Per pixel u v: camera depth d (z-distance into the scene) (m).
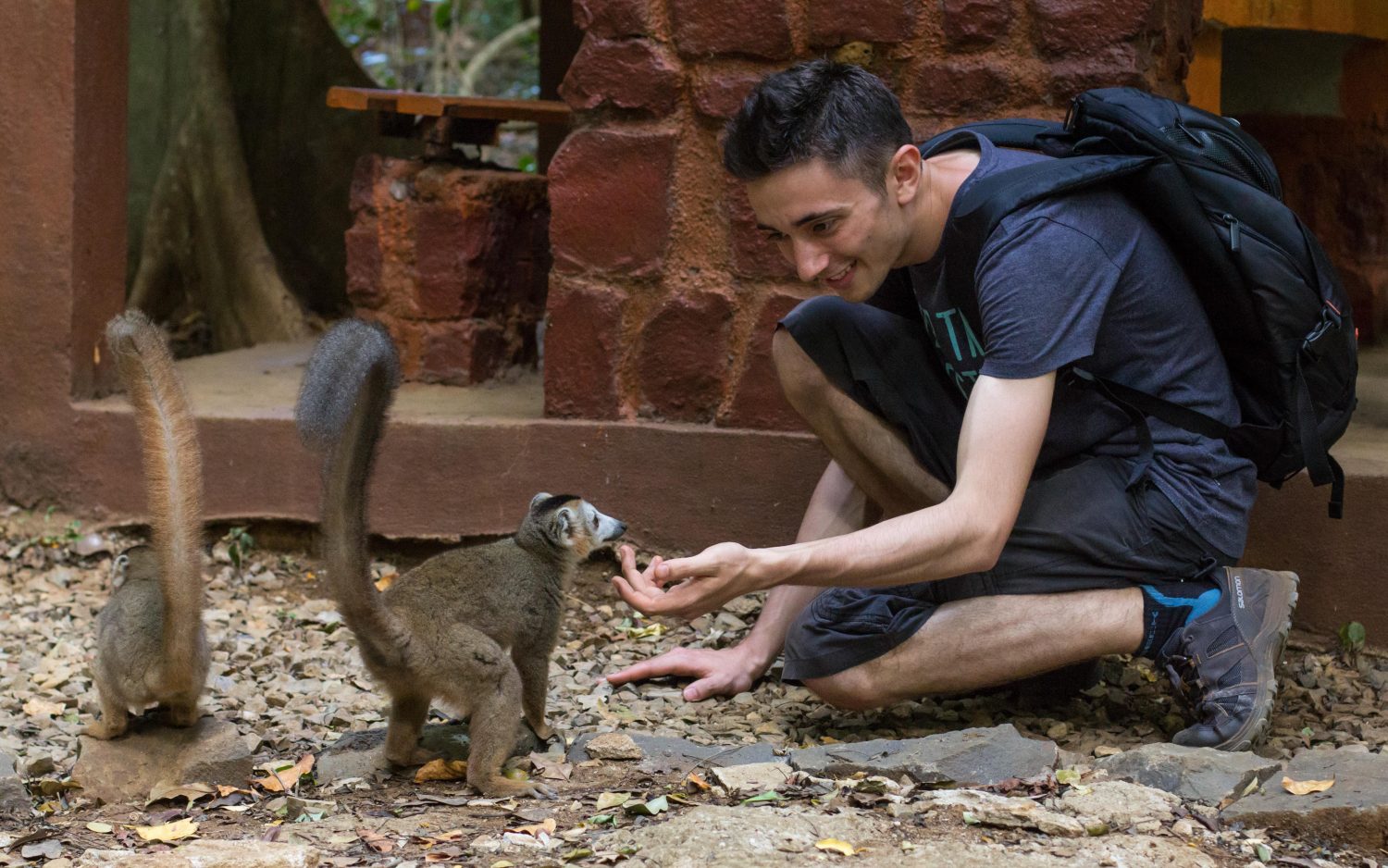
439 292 6.25
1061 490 3.60
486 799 3.30
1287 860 2.86
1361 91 7.41
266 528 5.64
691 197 5.06
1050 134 3.62
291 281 9.42
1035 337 3.17
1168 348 3.49
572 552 3.60
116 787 3.39
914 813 3.05
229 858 2.82
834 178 3.15
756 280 5.03
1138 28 4.52
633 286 5.17
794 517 5.01
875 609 3.74
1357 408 5.70
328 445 3.06
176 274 9.35
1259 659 3.50
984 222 3.26
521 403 5.83
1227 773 3.22
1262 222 3.43
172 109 9.41
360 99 6.38
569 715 4.02
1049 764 3.30
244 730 3.91
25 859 2.97
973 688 3.72
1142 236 3.43
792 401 4.11
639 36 5.00
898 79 4.79
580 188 5.14
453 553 3.52
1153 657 3.65
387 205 6.29
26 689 4.31
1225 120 3.60
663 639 4.78
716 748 3.62
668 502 5.14
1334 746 3.80
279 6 9.52
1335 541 4.48
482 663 3.28
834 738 3.89
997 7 4.64
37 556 5.54
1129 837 2.92
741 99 4.91
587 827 3.09
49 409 5.73
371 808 3.28
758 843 2.82
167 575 3.29
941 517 3.14
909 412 3.92
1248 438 3.62
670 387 5.18
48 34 5.61
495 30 17.50
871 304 3.99
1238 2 6.14
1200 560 3.62
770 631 4.30
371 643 3.19
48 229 5.68
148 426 3.29
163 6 9.47
